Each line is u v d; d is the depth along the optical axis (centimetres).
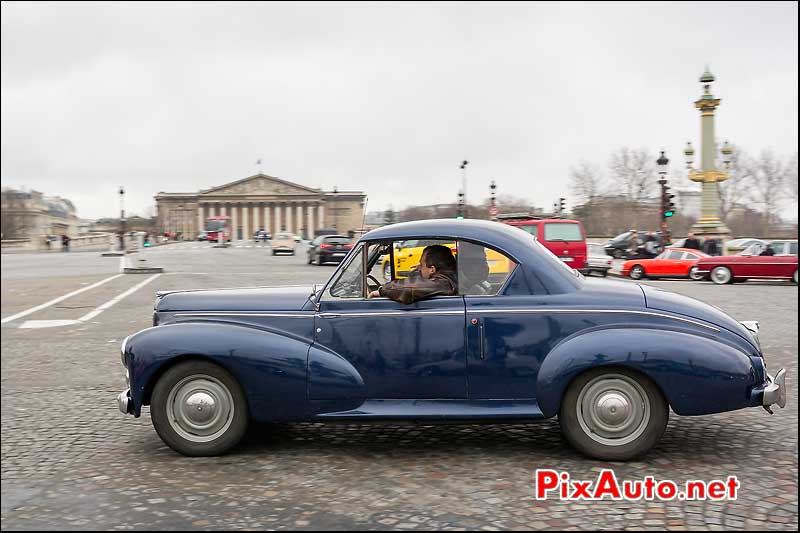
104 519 451
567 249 2920
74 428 670
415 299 561
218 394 568
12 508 470
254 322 579
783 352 1059
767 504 466
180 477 528
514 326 550
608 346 526
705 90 3866
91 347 1159
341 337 566
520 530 429
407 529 430
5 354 1092
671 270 3128
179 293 614
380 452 584
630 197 9375
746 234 8519
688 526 434
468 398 559
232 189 16275
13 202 11831
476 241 569
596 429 543
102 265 4278
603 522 439
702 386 521
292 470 541
